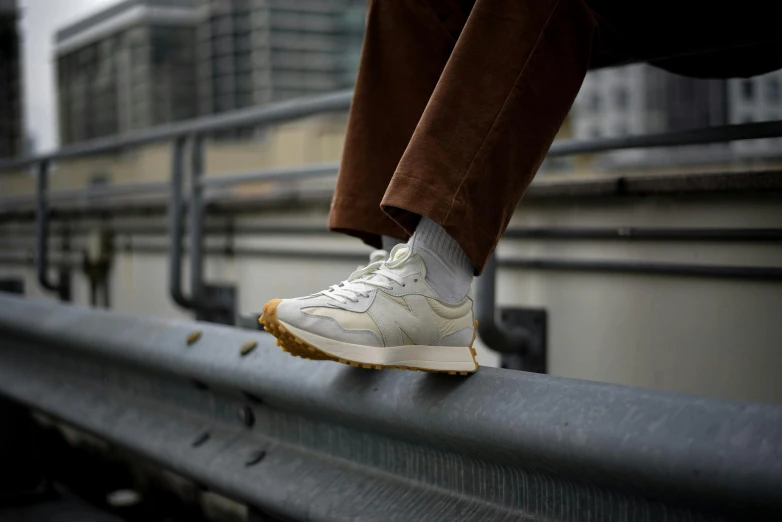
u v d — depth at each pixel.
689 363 2.16
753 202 2.00
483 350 2.85
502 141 1.25
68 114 116.06
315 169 3.28
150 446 2.01
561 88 1.28
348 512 1.42
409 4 1.49
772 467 0.86
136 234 5.08
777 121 1.74
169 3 111.25
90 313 2.39
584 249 2.43
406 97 1.50
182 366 1.86
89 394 2.38
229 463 1.75
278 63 113.69
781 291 1.94
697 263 2.13
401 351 1.26
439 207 1.23
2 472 2.72
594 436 1.03
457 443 1.24
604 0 1.37
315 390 1.48
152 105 109.94
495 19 1.25
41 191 5.12
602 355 2.38
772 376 1.97
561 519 1.15
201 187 3.93
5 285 5.54
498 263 2.69
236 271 4.21
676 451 0.94
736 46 1.49
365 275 1.35
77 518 2.55
